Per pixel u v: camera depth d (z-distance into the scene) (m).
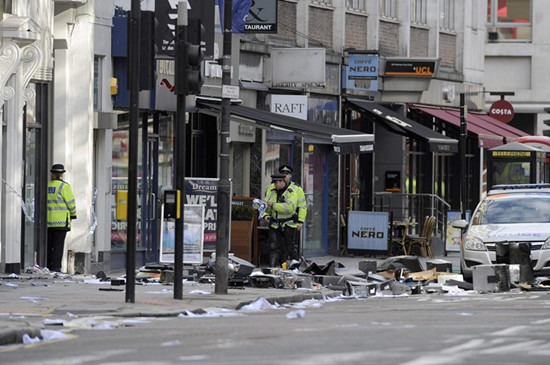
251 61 93.06
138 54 50.62
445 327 40.44
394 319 44.59
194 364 30.08
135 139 50.53
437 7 125.81
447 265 76.62
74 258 72.19
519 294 62.81
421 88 114.25
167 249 64.81
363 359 30.75
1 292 54.50
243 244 81.75
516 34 169.25
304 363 29.91
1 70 64.56
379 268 74.81
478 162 140.75
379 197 115.88
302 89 100.12
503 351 32.88
